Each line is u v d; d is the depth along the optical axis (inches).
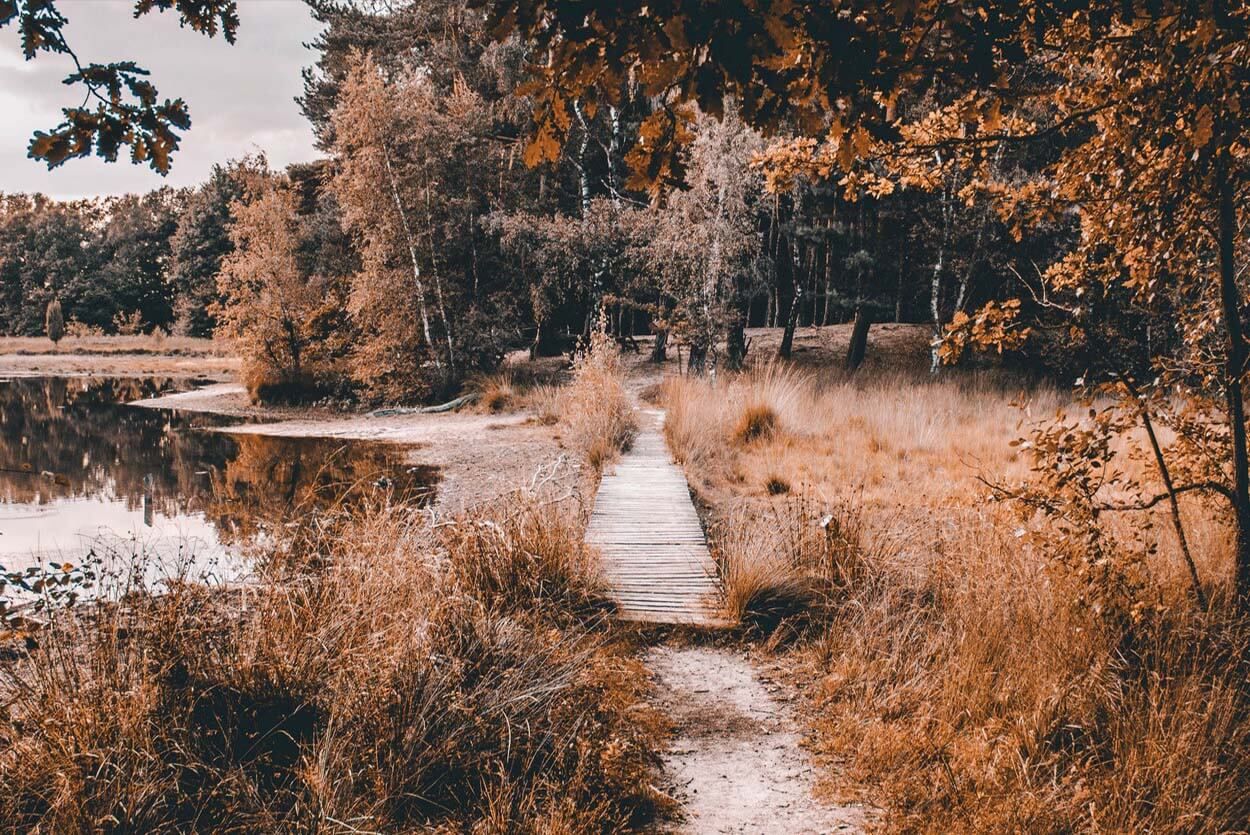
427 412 855.1
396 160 926.4
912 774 155.9
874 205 986.7
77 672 151.9
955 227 874.8
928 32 81.0
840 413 608.4
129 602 175.6
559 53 70.3
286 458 585.6
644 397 849.5
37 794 124.5
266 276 1005.8
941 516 335.3
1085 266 202.8
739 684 207.2
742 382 676.7
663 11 66.1
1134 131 139.4
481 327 968.9
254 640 164.2
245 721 150.3
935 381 812.6
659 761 163.6
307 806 130.1
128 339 2217.0
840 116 74.8
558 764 150.0
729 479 458.9
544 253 939.3
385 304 923.4
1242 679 166.7
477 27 924.0
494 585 240.1
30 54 94.8
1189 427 196.5
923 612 223.3
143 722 139.2
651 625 238.5
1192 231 184.2
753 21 63.6
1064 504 194.2
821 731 179.2
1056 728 162.7
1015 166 741.9
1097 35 123.4
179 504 438.0
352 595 190.2
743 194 765.3
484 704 161.6
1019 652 188.5
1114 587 186.7
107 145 98.7
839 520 275.9
